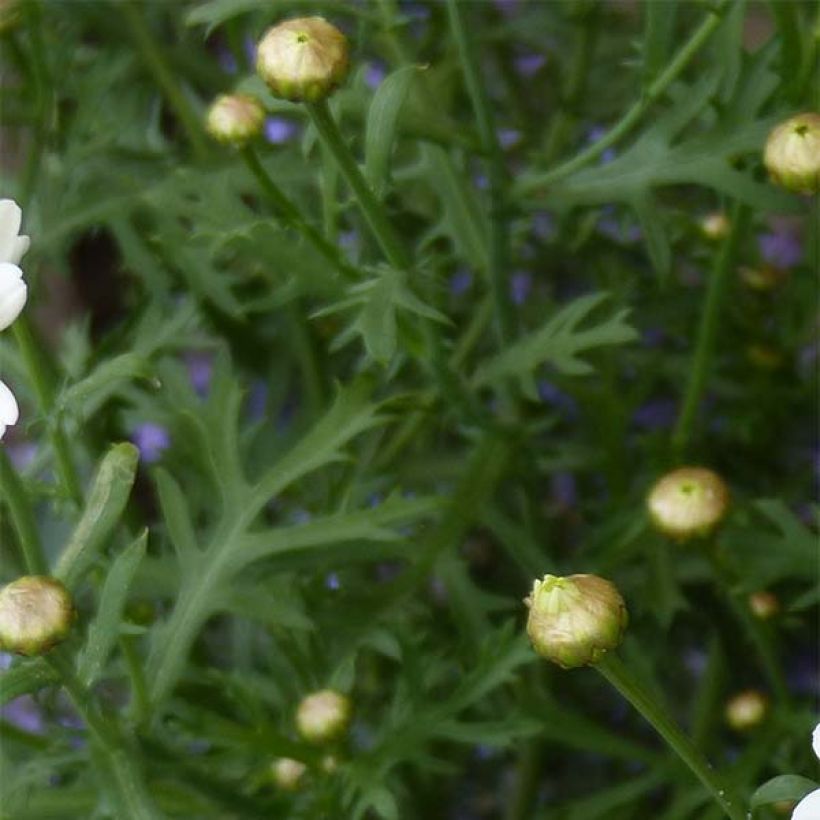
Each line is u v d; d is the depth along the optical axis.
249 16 0.60
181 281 0.59
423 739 0.52
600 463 0.58
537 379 0.58
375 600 0.53
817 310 0.59
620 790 0.54
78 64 0.61
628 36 0.62
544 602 0.46
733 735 0.59
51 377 0.56
